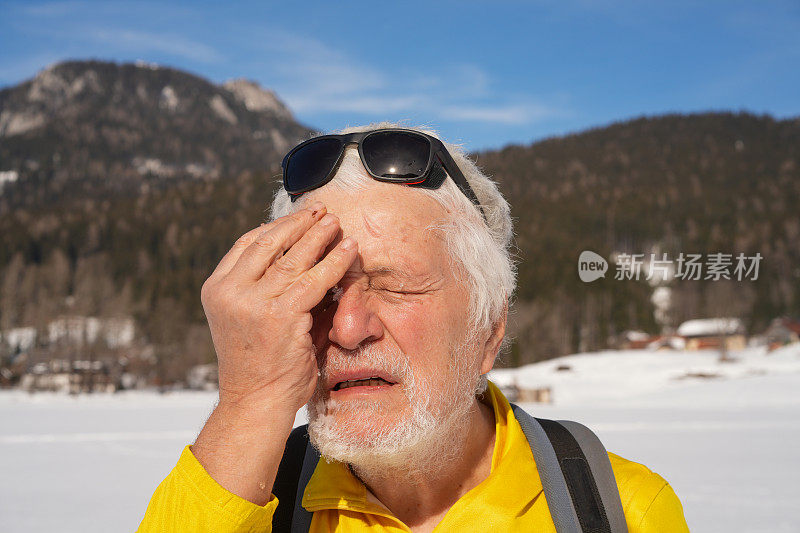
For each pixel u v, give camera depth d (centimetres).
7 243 12781
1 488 1284
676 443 1939
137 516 1015
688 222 10675
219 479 75
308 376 77
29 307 9819
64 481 1364
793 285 8388
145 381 7638
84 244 13350
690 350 7662
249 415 76
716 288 8519
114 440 2197
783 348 6988
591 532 85
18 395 6353
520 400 4666
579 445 95
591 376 6300
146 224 14162
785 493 1119
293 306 75
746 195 13362
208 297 78
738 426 2553
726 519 922
